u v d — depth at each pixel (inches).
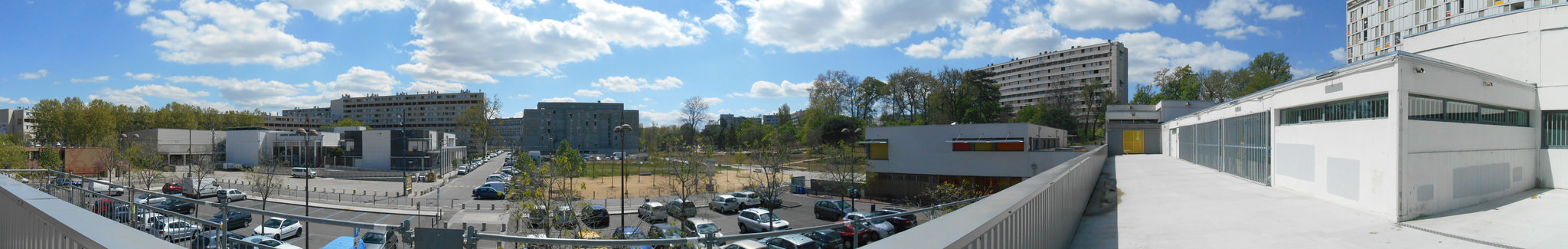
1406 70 386.6
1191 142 1062.4
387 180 2276.1
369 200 1593.3
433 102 6943.9
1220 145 820.0
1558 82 538.6
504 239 130.6
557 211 917.2
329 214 1296.8
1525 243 300.2
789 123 3976.4
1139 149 1872.5
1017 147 1482.5
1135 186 617.9
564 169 1577.3
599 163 3235.7
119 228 135.0
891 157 1657.2
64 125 2802.7
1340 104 471.8
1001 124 1507.1
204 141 2970.0
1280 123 597.9
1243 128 712.4
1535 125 555.8
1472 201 451.8
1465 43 612.1
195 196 1402.6
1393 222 370.0
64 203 166.4
